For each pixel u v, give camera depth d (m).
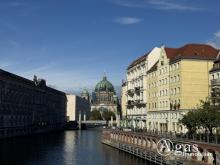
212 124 72.06
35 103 182.38
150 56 135.25
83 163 78.75
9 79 140.75
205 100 97.31
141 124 140.50
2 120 132.38
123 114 182.50
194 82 104.50
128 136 106.19
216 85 92.56
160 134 88.31
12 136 143.25
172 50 119.19
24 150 99.12
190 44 109.31
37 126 180.88
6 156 85.50
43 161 80.88
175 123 108.31
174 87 109.56
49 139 144.12
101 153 96.44
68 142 131.38
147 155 79.12
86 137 161.62
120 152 98.38
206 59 105.38
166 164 66.25
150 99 131.38
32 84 176.75
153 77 128.62
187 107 103.69
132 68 155.00
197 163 59.50
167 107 114.75
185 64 104.75
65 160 83.06
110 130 124.81
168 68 114.50
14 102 147.50
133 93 151.62
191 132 76.00
